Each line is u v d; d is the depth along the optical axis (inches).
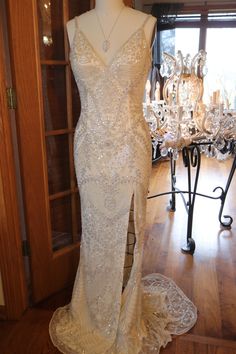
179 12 209.5
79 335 62.9
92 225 59.9
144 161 55.6
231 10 204.2
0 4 58.3
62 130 72.6
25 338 63.4
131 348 58.2
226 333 64.6
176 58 82.7
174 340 62.4
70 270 79.9
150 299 71.4
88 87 53.9
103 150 55.1
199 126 84.0
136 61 51.2
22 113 63.1
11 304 68.2
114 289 60.6
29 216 68.9
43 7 66.1
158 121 83.0
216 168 184.4
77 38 53.8
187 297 75.3
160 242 102.3
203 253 96.0
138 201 56.4
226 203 134.8
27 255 71.5
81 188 59.4
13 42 58.9
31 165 66.9
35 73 63.1
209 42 217.5
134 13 53.0
